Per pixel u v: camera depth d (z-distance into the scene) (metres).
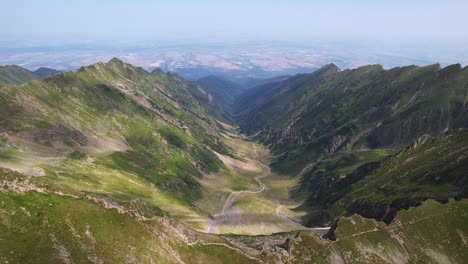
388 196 186.38
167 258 87.12
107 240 80.50
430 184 179.00
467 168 170.88
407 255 111.75
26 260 67.06
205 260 93.94
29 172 162.88
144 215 94.88
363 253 109.19
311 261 104.19
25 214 75.44
